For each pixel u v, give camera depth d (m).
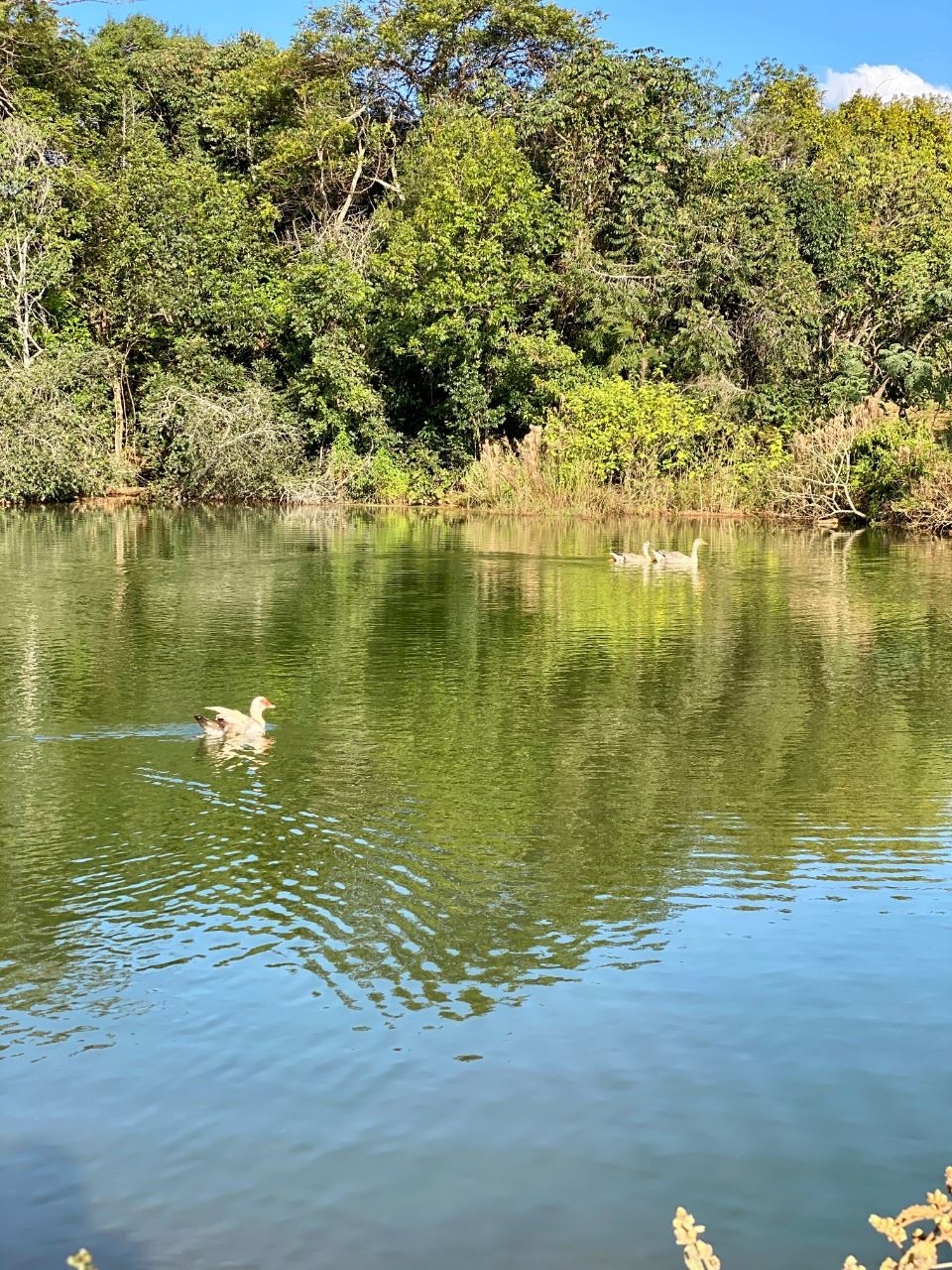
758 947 8.10
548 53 51.00
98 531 34.72
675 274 45.09
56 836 10.09
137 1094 6.42
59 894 8.95
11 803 10.94
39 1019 7.19
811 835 10.23
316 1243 5.30
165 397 44.03
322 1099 6.36
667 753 12.69
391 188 51.16
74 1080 6.55
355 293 46.00
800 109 57.88
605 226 48.03
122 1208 5.54
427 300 43.78
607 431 42.03
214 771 11.92
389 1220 5.45
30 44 49.53
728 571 27.41
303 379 46.19
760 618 21.05
